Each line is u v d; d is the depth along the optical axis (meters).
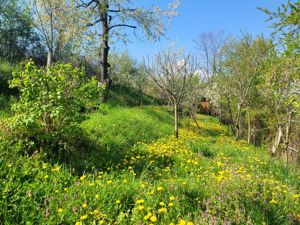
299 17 7.11
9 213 3.63
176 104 11.69
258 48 15.94
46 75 6.03
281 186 5.43
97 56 18.70
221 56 20.05
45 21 14.03
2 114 8.44
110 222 3.71
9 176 4.43
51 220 3.62
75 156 6.07
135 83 32.78
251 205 4.13
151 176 5.75
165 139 10.49
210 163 7.40
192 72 14.12
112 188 4.44
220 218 3.84
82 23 15.70
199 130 15.95
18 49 23.56
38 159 5.36
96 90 6.73
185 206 4.20
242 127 17.92
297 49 7.57
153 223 3.71
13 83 6.15
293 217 4.20
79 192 4.25
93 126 9.07
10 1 21.75
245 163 7.78
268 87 10.29
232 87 17.03
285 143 9.86
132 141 9.30
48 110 5.92
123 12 16.94
